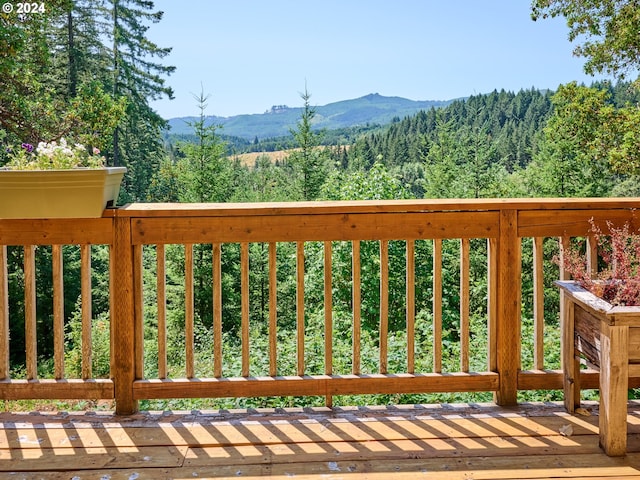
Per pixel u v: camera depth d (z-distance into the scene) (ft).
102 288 61.52
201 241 8.16
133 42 85.66
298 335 8.48
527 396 12.28
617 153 41.52
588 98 43.60
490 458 7.01
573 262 8.02
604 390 7.11
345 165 101.14
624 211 8.48
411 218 8.32
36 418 8.23
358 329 8.56
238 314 56.75
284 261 59.62
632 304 7.22
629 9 40.55
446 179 72.69
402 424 8.00
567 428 7.70
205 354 21.20
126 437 7.63
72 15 74.64
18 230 8.10
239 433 7.75
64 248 59.93
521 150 81.71
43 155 7.82
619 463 6.86
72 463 6.93
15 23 36.99
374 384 8.48
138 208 8.06
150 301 55.42
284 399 11.94
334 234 8.28
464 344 8.70
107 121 41.24
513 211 8.39
